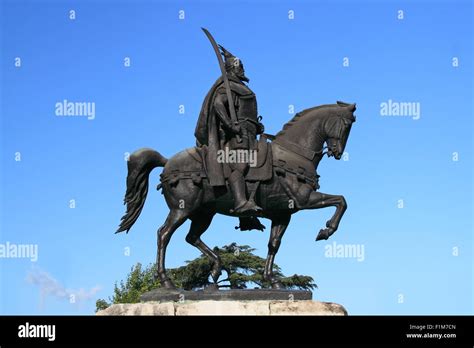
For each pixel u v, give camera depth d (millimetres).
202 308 10297
